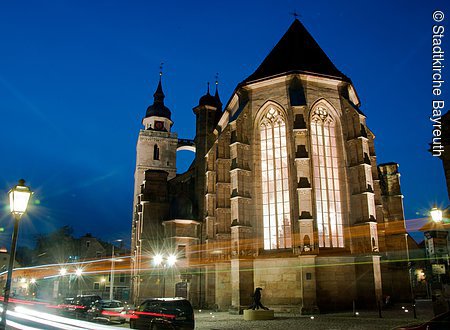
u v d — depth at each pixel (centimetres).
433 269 2330
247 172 3856
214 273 4556
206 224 4725
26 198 1163
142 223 5741
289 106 3838
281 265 3516
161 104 8650
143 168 7869
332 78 3981
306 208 3438
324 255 3456
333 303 3341
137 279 5722
